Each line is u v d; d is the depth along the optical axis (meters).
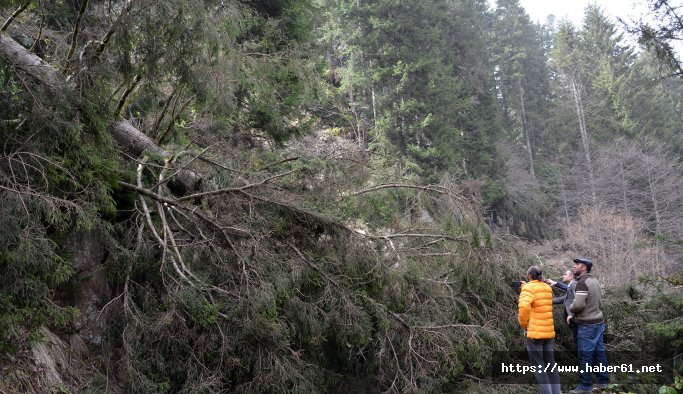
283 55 7.86
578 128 34.84
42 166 4.24
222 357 4.75
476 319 6.81
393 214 7.19
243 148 7.93
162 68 5.23
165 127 7.43
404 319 6.13
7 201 3.89
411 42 21.66
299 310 5.39
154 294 5.09
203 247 5.39
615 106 32.41
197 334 4.91
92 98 4.84
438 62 20.94
